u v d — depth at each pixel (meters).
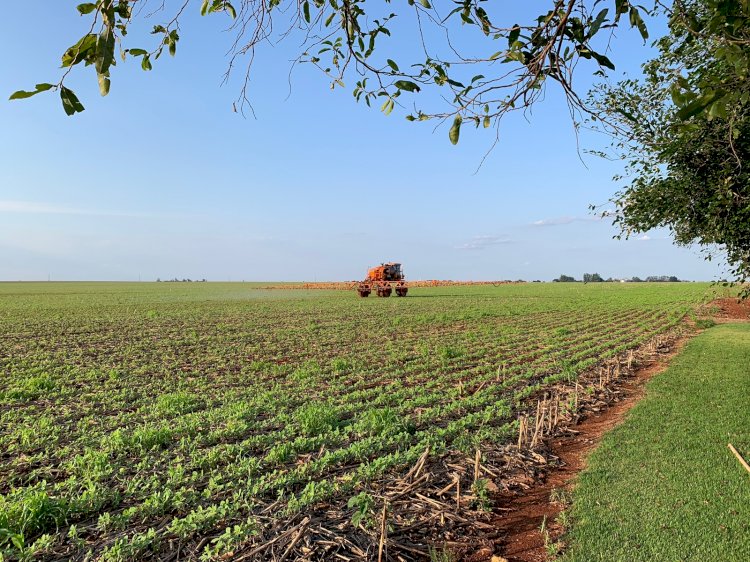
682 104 2.40
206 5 2.67
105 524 4.74
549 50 2.47
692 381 9.91
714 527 4.27
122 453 6.77
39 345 18.11
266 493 5.49
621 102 6.59
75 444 7.27
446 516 4.80
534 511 4.96
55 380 11.86
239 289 86.62
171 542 4.46
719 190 6.40
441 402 9.49
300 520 4.74
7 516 4.66
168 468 6.22
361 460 6.37
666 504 4.73
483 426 7.68
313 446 6.84
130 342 18.91
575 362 13.62
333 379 11.84
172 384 11.62
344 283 100.19
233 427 7.54
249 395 10.41
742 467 5.51
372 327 23.58
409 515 4.86
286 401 9.61
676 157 6.78
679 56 5.75
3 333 21.80
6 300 49.81
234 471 5.96
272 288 91.94
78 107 1.96
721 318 24.44
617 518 4.52
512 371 12.52
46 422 8.02
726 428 6.86
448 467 6.05
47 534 4.50
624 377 11.28
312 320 27.44
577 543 4.16
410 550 4.26
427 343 17.98
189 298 54.56
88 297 56.72
